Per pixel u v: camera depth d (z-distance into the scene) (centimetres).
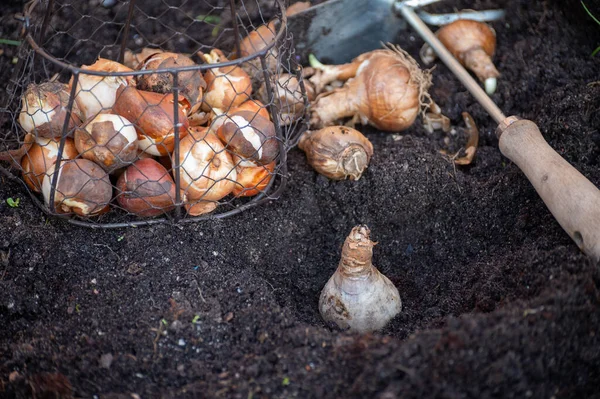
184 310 53
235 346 52
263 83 65
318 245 62
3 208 58
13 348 52
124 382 50
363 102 64
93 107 55
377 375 47
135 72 51
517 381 47
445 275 59
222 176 56
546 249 54
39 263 57
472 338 47
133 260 56
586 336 48
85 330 52
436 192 62
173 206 56
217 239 58
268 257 60
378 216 62
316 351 50
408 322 56
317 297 59
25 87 63
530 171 55
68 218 57
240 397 48
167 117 54
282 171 59
